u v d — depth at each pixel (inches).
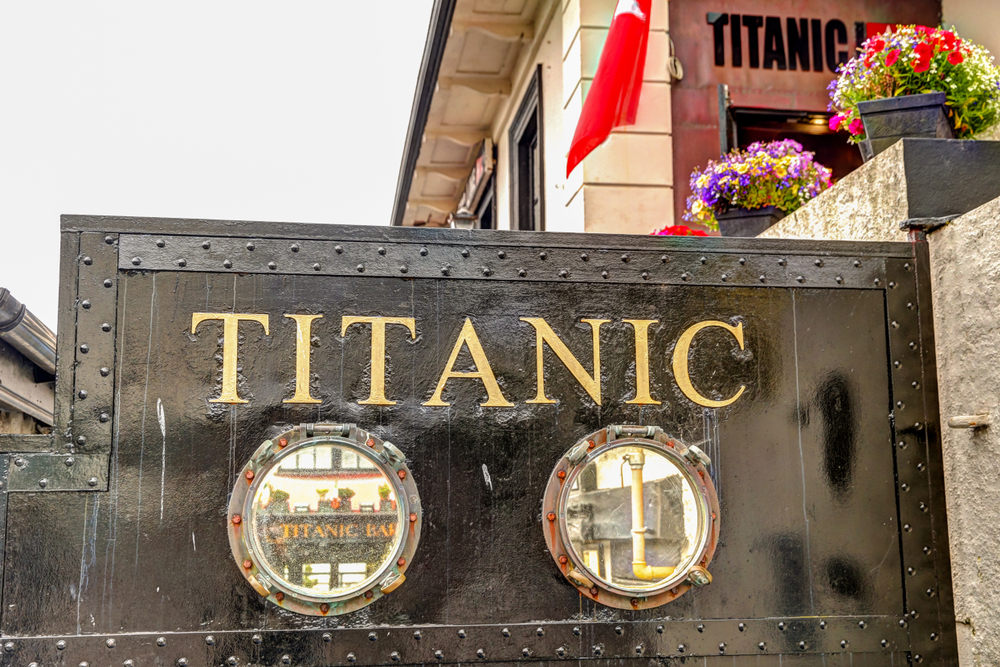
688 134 311.0
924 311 137.4
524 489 121.6
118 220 117.0
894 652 128.4
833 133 323.6
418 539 118.4
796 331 132.3
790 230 193.3
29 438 112.3
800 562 127.5
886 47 181.6
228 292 118.2
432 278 123.2
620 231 292.7
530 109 378.0
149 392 114.9
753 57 318.0
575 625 120.6
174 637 111.7
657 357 127.6
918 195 143.7
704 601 124.3
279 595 113.9
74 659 109.4
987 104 178.9
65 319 114.6
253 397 117.0
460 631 117.8
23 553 110.2
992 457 125.7
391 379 120.5
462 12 366.9
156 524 113.0
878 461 132.1
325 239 121.1
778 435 129.6
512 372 123.5
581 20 301.4
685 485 124.9
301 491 116.3
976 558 127.6
